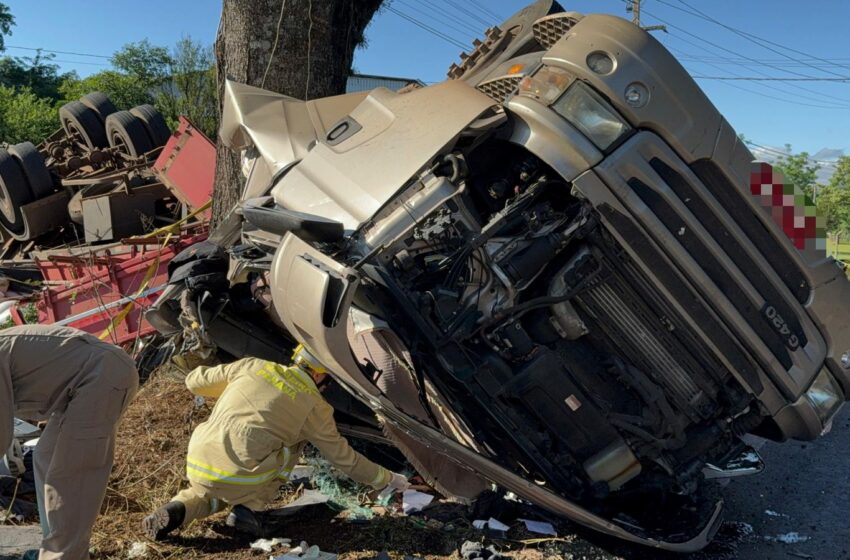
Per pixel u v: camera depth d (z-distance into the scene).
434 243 3.33
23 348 2.89
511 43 4.51
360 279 3.19
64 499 2.86
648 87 3.28
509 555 3.42
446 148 3.37
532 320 3.54
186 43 34.09
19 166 10.22
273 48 5.82
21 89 53.66
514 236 3.39
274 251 3.64
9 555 3.06
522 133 3.40
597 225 3.34
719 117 3.45
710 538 3.68
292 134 4.09
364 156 3.49
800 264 3.59
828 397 3.81
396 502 3.88
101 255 7.33
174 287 4.42
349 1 6.04
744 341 3.54
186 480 3.97
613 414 3.55
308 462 4.22
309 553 3.18
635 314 3.54
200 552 3.27
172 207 9.52
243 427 3.36
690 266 3.38
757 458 3.95
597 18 3.45
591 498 3.59
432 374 3.50
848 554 3.77
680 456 3.74
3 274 10.02
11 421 2.88
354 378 3.11
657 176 3.31
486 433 3.60
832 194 38.94
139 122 10.91
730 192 3.46
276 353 4.69
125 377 3.04
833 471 4.98
